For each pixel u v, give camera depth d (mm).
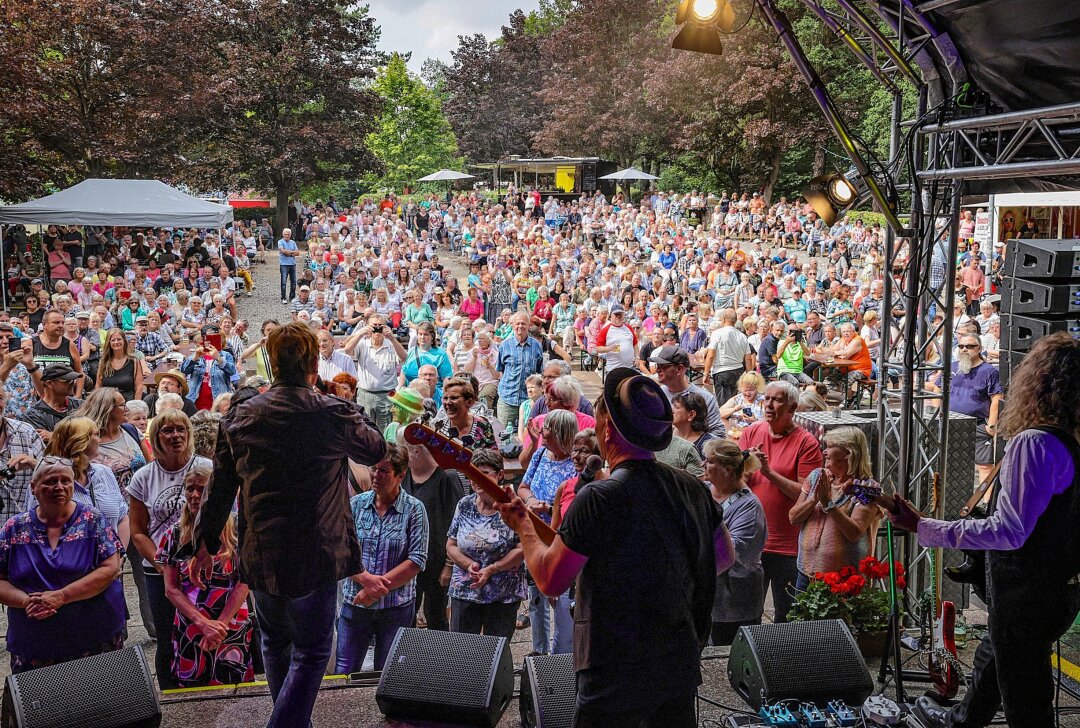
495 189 50062
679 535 2477
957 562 5785
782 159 42875
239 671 4344
